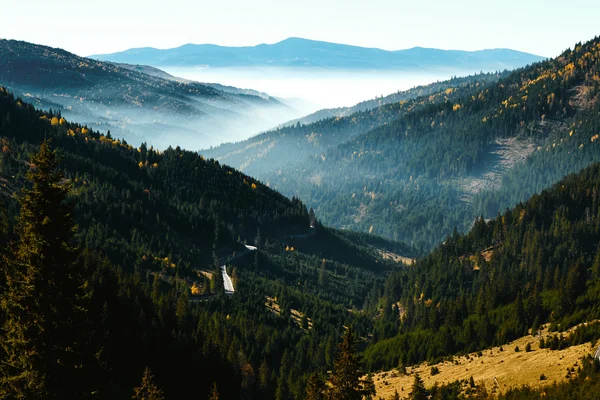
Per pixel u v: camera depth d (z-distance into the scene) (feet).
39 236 100.22
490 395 363.97
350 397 180.34
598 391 302.66
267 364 506.89
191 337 450.71
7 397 100.12
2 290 109.19
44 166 102.68
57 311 101.76
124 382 331.77
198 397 379.14
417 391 399.65
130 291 450.71
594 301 504.02
